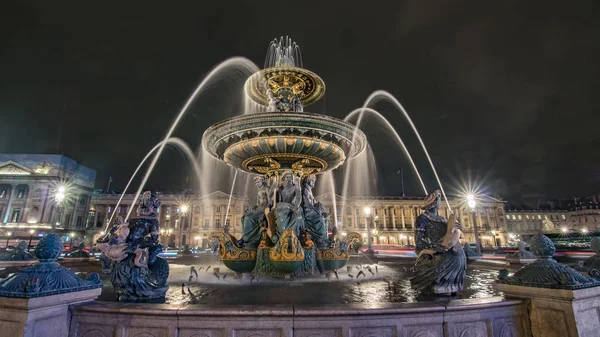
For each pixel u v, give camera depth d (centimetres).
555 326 352
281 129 787
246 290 568
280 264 696
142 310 331
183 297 500
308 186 894
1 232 6894
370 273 819
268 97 1030
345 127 821
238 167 990
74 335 341
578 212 10850
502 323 365
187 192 8362
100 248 452
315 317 325
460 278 500
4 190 7512
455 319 345
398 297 489
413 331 334
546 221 10925
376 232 8269
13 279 323
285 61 1519
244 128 798
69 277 350
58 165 7775
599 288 370
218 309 329
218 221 8019
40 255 344
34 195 7419
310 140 802
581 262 606
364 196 8819
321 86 1029
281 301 471
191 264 1214
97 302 366
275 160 873
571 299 337
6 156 7875
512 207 11719
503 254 2980
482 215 9356
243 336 322
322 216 866
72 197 8038
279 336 322
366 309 329
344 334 322
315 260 781
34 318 304
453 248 503
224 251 801
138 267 462
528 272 389
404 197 9050
